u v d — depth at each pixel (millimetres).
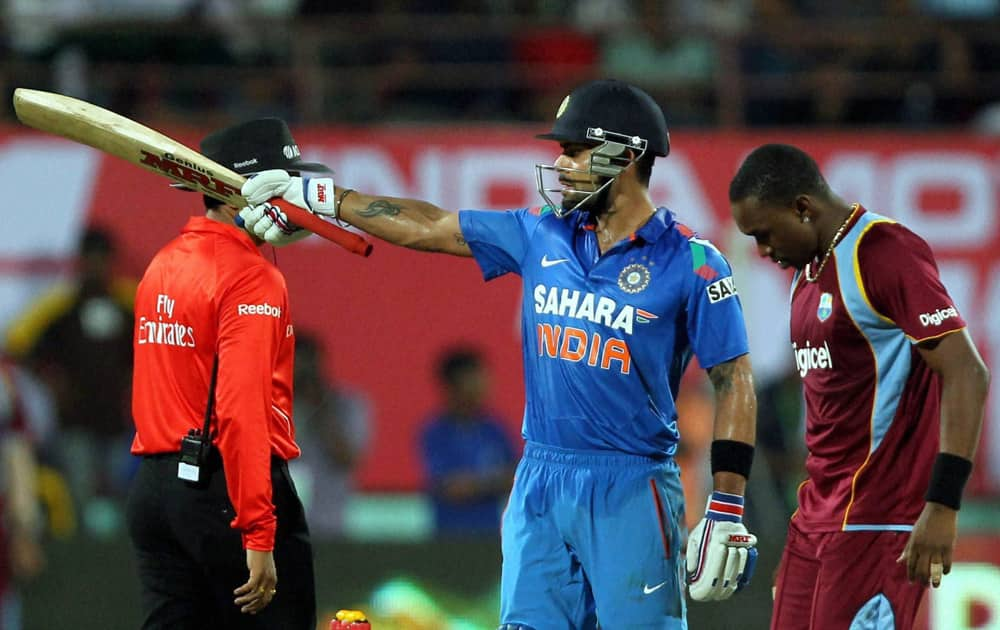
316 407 31938
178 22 36500
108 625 29078
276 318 17266
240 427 16812
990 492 33500
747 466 16812
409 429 33438
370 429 33375
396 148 34094
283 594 17844
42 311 32938
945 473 16031
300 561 18000
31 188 33312
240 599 17109
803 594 17859
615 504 16953
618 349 16797
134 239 33438
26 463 28609
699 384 32031
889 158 34719
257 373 16938
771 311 33344
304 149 34031
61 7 37781
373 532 33062
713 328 16828
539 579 17281
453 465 31250
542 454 17328
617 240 17094
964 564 28281
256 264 17359
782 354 33125
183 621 18062
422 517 33281
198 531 17422
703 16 39344
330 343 33469
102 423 32594
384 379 33500
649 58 37750
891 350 16875
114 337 32906
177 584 17953
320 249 33594
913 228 34656
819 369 17359
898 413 17016
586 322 16875
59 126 17828
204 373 17453
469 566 29016
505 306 33781
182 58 36438
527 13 38969
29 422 31484
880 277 16594
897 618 17047
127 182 33531
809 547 17734
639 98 17094
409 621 28766
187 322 17312
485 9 38625
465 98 37312
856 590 17234
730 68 37125
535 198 34219
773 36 37156
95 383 32656
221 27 36594
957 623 28156
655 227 16969
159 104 36000
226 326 17062
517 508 17453
